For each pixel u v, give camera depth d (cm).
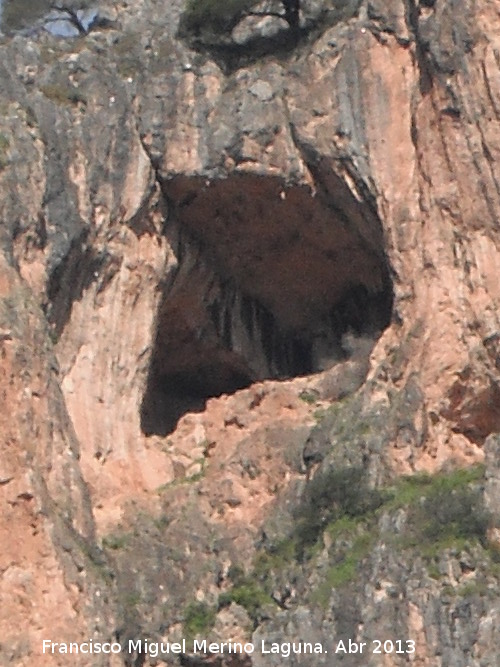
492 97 5791
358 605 5512
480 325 5753
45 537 5497
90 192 5900
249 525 5784
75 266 5866
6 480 5516
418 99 5881
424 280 5825
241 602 5666
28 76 5959
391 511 5622
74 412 5850
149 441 5947
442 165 5841
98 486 5834
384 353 5850
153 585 5703
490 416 5766
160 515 5822
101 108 5959
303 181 5962
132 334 5934
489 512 5597
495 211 5778
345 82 5956
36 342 5656
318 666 5488
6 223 5766
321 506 5703
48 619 5453
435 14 5866
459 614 5469
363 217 5956
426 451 5731
